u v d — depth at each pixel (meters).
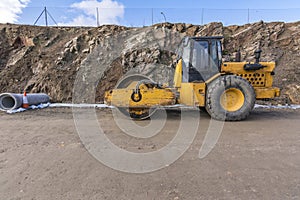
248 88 4.84
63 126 4.28
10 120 4.78
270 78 5.23
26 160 2.57
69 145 3.13
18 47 11.21
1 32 11.44
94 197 1.79
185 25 11.91
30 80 9.48
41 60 10.05
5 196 1.81
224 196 1.80
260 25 11.58
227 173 2.23
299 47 10.50
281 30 11.27
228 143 3.27
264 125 4.46
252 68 5.10
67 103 7.74
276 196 1.80
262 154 2.78
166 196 1.81
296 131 3.98
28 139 3.41
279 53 10.41
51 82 9.06
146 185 1.99
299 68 9.38
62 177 2.14
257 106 6.90
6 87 9.17
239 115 4.80
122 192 1.87
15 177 2.14
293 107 6.75
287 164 2.46
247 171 2.28
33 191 1.89
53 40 11.50
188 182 2.05
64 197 1.80
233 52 10.74
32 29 11.80
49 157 2.66
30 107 6.34
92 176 2.17
